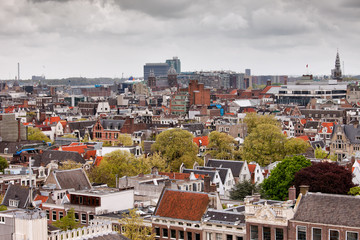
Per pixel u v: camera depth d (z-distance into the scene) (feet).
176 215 485.56
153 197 599.57
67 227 514.68
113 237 380.17
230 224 456.86
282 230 411.34
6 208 567.59
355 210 397.39
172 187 612.29
